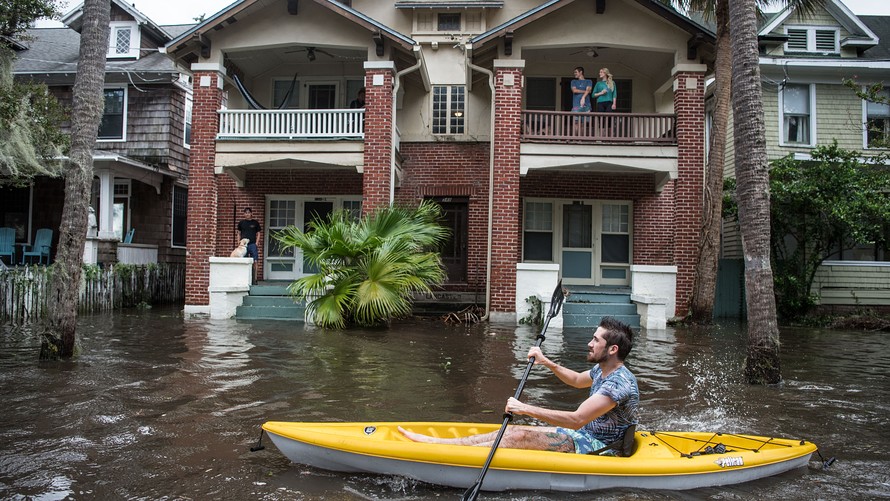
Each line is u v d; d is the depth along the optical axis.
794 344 11.45
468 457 4.21
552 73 16.69
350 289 12.24
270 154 14.74
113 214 19.31
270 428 4.60
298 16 14.63
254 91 17.34
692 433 5.14
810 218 15.63
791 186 14.99
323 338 10.72
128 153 19.19
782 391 7.37
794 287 15.65
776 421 6.11
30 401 6.30
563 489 4.24
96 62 8.60
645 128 15.70
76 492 4.12
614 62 16.50
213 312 13.44
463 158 16.67
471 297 15.91
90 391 6.73
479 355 9.31
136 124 19.27
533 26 14.32
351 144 14.66
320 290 13.01
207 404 6.30
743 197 8.07
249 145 14.75
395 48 14.87
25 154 12.87
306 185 17.23
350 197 17.31
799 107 18.02
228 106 17.12
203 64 14.74
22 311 13.09
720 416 6.23
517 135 14.20
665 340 11.30
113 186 18.31
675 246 14.20
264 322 12.86
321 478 4.42
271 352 9.26
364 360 8.74
